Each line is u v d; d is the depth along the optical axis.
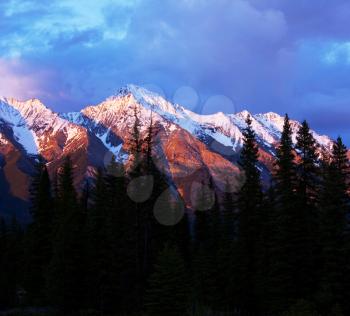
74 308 57.25
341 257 45.97
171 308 46.31
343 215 47.25
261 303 53.69
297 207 50.69
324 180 49.19
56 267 57.59
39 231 70.44
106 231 57.94
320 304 44.94
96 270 57.28
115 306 56.72
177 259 47.47
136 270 57.16
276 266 49.16
